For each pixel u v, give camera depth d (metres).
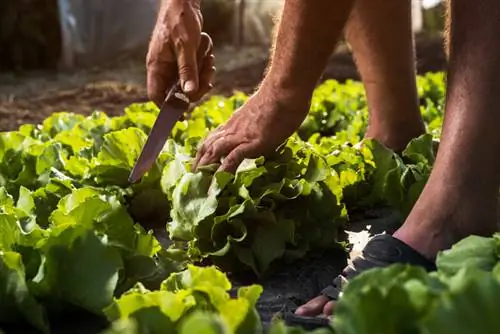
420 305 1.40
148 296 1.73
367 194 3.24
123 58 13.80
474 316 1.32
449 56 2.13
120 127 4.00
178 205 2.57
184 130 3.83
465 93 2.07
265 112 2.74
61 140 3.64
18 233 2.10
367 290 1.39
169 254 2.47
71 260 2.00
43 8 13.09
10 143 3.32
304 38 2.65
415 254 2.06
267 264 2.47
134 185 3.07
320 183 2.72
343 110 5.23
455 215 2.06
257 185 2.63
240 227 2.48
